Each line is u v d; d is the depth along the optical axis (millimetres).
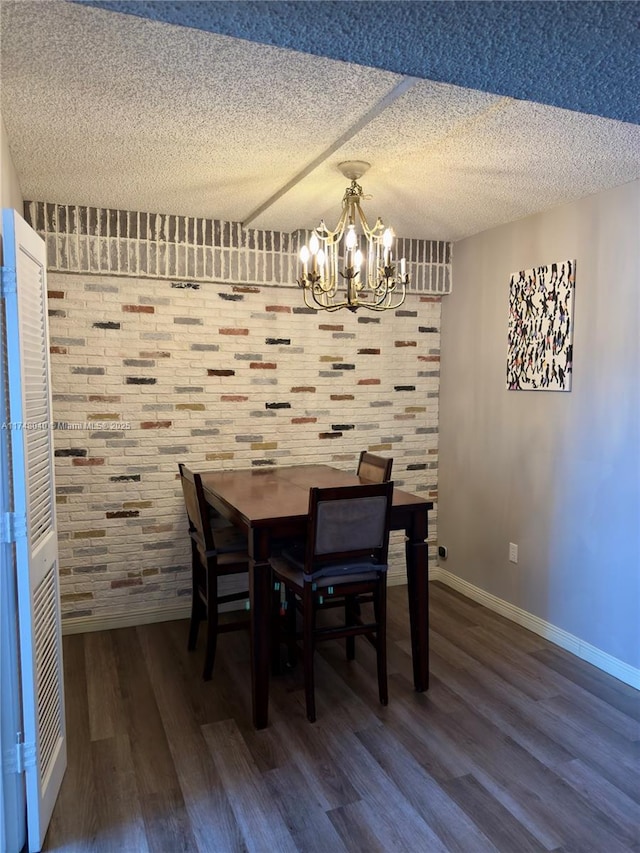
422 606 2742
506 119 2029
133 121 2092
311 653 2514
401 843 1854
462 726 2486
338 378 3955
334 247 2568
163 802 2039
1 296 1687
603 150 2328
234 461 3723
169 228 3418
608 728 2473
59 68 1707
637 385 2750
